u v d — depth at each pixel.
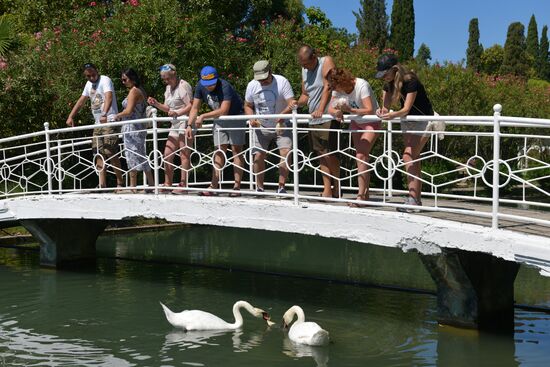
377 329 7.45
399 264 11.75
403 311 8.27
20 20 19.20
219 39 17.89
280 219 7.54
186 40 15.88
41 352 6.77
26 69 15.44
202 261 12.27
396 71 6.45
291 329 7.11
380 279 10.32
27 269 11.35
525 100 24.09
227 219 8.02
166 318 8.03
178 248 13.95
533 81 44.59
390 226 6.71
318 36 23.58
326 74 6.96
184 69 15.60
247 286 9.95
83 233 11.87
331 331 7.42
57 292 9.55
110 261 12.20
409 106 6.37
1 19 16.31
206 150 16.69
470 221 6.42
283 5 23.92
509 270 7.45
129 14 15.77
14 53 16.03
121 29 15.59
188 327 7.44
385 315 8.07
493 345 6.77
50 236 11.30
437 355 6.50
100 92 9.54
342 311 8.32
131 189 9.09
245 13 21.08
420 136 6.71
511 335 7.09
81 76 15.65
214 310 8.48
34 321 7.96
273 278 10.58
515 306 8.41
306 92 7.43
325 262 12.11
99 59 15.23
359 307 8.52
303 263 12.01
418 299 8.95
